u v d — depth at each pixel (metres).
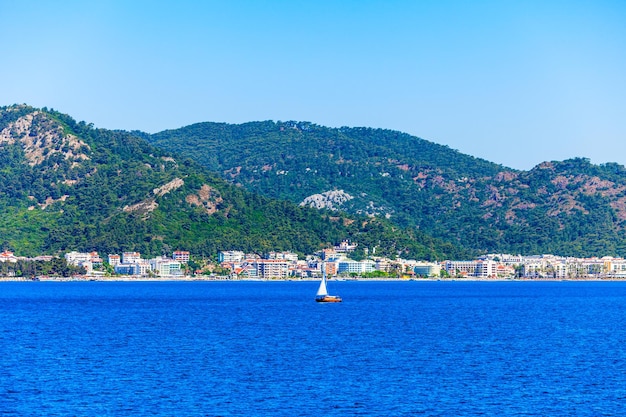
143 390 175.00
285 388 177.88
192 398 168.12
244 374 193.50
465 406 162.62
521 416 155.50
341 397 169.75
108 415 154.88
